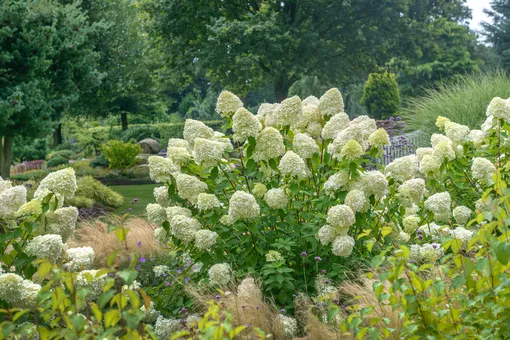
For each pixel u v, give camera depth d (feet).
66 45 59.47
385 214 14.17
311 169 14.87
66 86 62.18
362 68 97.35
